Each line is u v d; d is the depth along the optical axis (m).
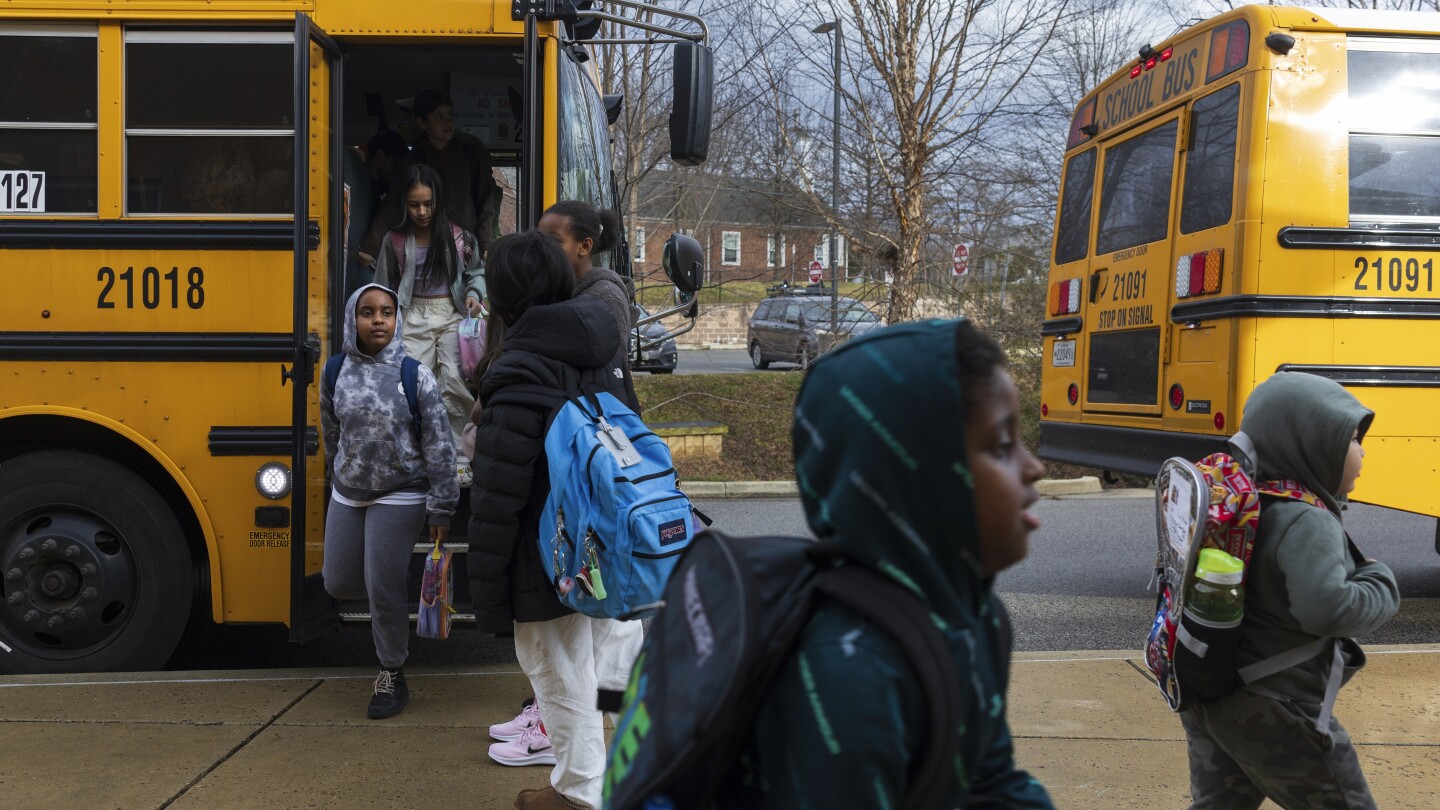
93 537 4.99
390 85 6.48
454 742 4.27
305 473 4.61
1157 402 6.99
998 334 14.92
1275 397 2.65
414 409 4.29
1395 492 6.12
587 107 5.88
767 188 14.65
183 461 4.89
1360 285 6.13
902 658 1.29
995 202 14.98
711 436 13.08
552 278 3.45
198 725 4.41
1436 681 5.01
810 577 1.38
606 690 1.71
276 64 4.92
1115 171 7.68
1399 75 6.22
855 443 1.33
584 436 3.22
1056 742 4.32
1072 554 8.66
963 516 1.31
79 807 3.67
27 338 4.84
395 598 4.40
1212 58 6.55
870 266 15.09
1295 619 2.52
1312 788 2.60
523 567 3.30
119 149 4.87
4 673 5.04
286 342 4.86
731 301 29.52
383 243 5.36
